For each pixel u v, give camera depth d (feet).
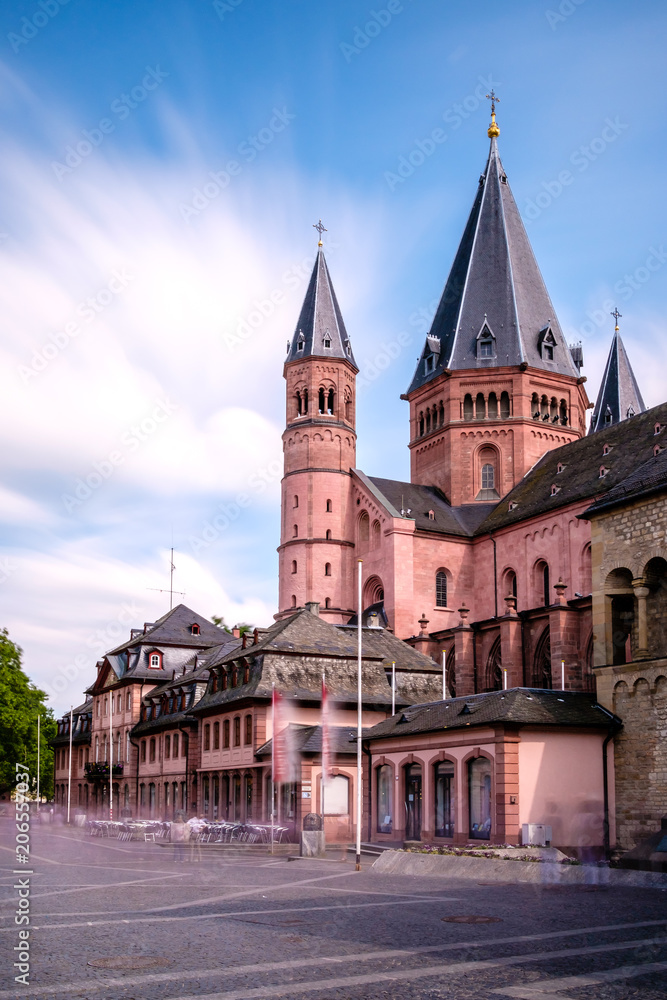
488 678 233.35
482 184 310.45
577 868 87.04
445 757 129.18
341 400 291.58
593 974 43.52
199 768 203.62
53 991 40.04
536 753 116.78
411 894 76.64
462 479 283.79
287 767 159.84
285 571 283.38
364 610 273.54
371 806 148.97
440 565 265.13
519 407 282.36
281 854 138.41
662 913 63.46
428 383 297.12
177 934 55.26
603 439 253.24
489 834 118.73
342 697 177.78
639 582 116.57
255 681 177.06
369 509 274.57
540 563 245.04
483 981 42.09
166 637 283.38
